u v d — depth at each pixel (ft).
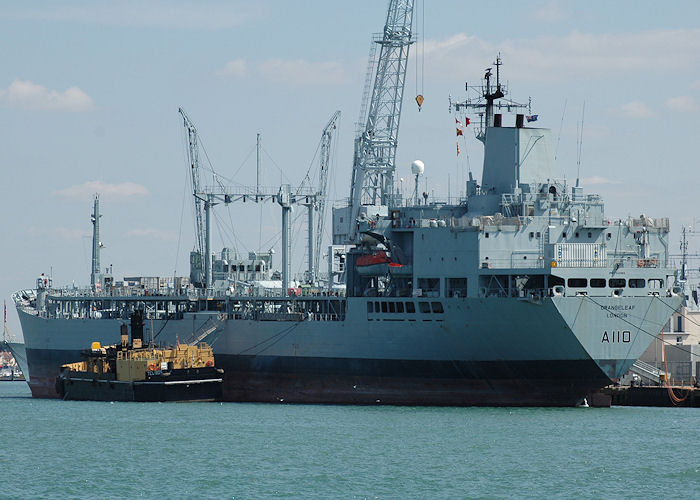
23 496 619.67
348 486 633.20
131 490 631.15
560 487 629.51
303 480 647.97
